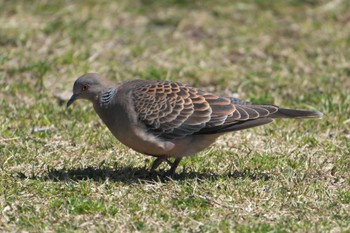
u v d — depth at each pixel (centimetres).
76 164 1370
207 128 1245
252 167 1374
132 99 1259
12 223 1127
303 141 1497
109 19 2284
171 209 1178
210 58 2042
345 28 2284
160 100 1256
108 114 1283
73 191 1241
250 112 1246
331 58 2052
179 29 2244
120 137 1277
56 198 1214
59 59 1964
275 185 1278
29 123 1589
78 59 1977
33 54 2017
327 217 1152
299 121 1622
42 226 1112
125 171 1337
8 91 1775
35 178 1298
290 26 2278
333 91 1806
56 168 1355
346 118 1628
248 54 2084
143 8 2352
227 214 1158
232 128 1245
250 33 2222
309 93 1812
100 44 2102
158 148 1260
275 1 2425
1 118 1593
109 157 1393
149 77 1903
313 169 1364
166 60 2028
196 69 1961
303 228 1107
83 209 1164
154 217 1146
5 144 1461
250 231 1091
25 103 1716
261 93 1828
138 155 1427
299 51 2092
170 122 1246
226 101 1261
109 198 1210
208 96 1270
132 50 2064
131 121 1250
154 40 2167
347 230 1098
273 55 2086
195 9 2383
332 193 1258
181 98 1259
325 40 2180
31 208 1170
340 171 1358
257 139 1524
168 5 2403
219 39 2186
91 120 1622
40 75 1858
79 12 2295
